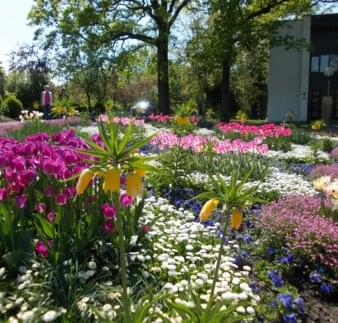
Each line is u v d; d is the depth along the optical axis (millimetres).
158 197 7121
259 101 58688
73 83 44156
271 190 7941
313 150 14273
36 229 4344
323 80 41656
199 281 3859
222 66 35938
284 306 3891
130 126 2254
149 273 4039
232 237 5629
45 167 3955
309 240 4891
